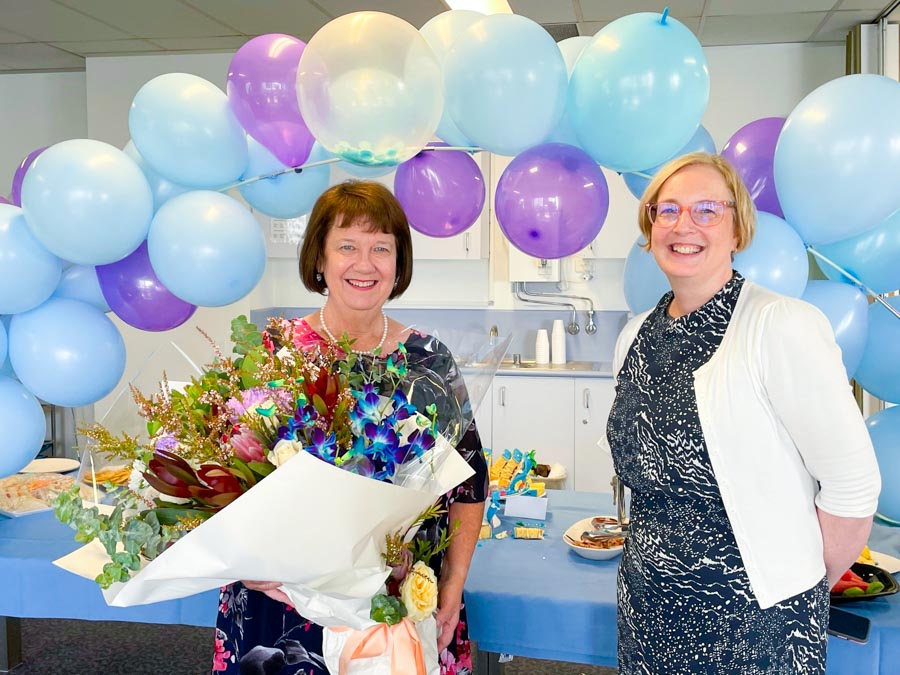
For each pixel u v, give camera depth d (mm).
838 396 1299
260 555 1148
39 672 2951
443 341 1696
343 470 1150
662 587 1420
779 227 1919
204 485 1207
